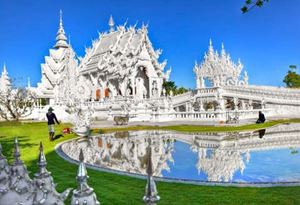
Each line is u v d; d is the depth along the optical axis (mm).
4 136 24641
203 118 39000
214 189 8359
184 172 11305
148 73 71062
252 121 36281
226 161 13164
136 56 68000
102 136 24625
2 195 5191
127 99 54188
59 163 12914
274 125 30453
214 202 7281
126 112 44875
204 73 64688
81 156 4211
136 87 71188
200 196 7766
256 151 15570
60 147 18031
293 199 7328
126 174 10555
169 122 39281
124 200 7648
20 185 5449
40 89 78000
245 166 12023
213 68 64812
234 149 16453
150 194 3664
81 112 26328
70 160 13570
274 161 12883
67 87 59312
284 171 11047
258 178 10133
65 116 51250
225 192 8062
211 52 65250
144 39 69938
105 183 9336
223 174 10836
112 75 68562
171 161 13531
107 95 71062
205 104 54625
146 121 42781
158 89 72500
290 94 47625
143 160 14266
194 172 11273
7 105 46594
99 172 10914
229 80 69500
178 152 16062
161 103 49594
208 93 52969
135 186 8969
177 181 9297
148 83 72875
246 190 8180
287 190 8070
